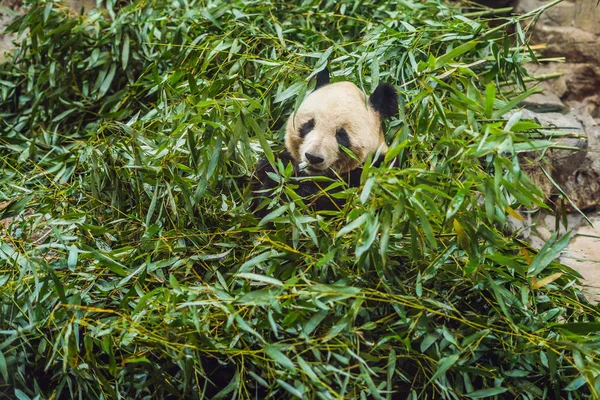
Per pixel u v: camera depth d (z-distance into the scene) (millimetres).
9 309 2865
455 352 2730
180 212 3217
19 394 2693
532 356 2748
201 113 3197
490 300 2949
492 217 2588
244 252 3061
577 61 5887
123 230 3232
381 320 2695
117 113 4332
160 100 3842
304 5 4625
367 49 3666
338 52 3980
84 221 3227
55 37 4750
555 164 4934
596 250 4461
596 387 2477
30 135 4664
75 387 2900
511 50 3955
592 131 5488
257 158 3432
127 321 2605
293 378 2482
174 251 3025
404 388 2803
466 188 2576
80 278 2939
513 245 3027
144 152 3408
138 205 3297
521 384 2750
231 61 3934
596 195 5027
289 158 3350
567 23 5957
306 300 2586
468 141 2664
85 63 4785
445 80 3627
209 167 2990
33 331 2793
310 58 4066
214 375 2871
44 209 3357
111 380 2832
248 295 2559
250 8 4457
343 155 3164
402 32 3924
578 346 2549
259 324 2639
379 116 3293
